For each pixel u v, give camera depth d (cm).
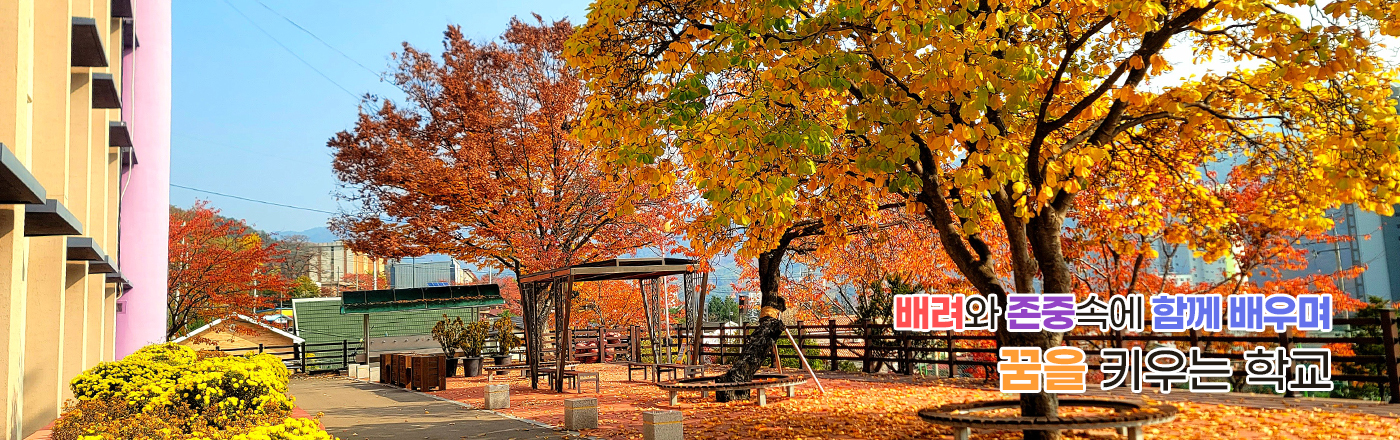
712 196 802
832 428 1009
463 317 4141
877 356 1872
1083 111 842
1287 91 887
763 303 1420
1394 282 2561
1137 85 829
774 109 804
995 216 1159
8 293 766
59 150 1005
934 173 892
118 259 1542
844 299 2453
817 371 1966
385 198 2431
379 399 1634
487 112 2380
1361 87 798
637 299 3334
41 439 861
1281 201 1039
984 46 723
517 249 2355
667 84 912
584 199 2528
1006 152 734
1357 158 790
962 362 1596
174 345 1213
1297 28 704
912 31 717
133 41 1648
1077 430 918
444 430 1117
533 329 1778
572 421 1084
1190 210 1170
